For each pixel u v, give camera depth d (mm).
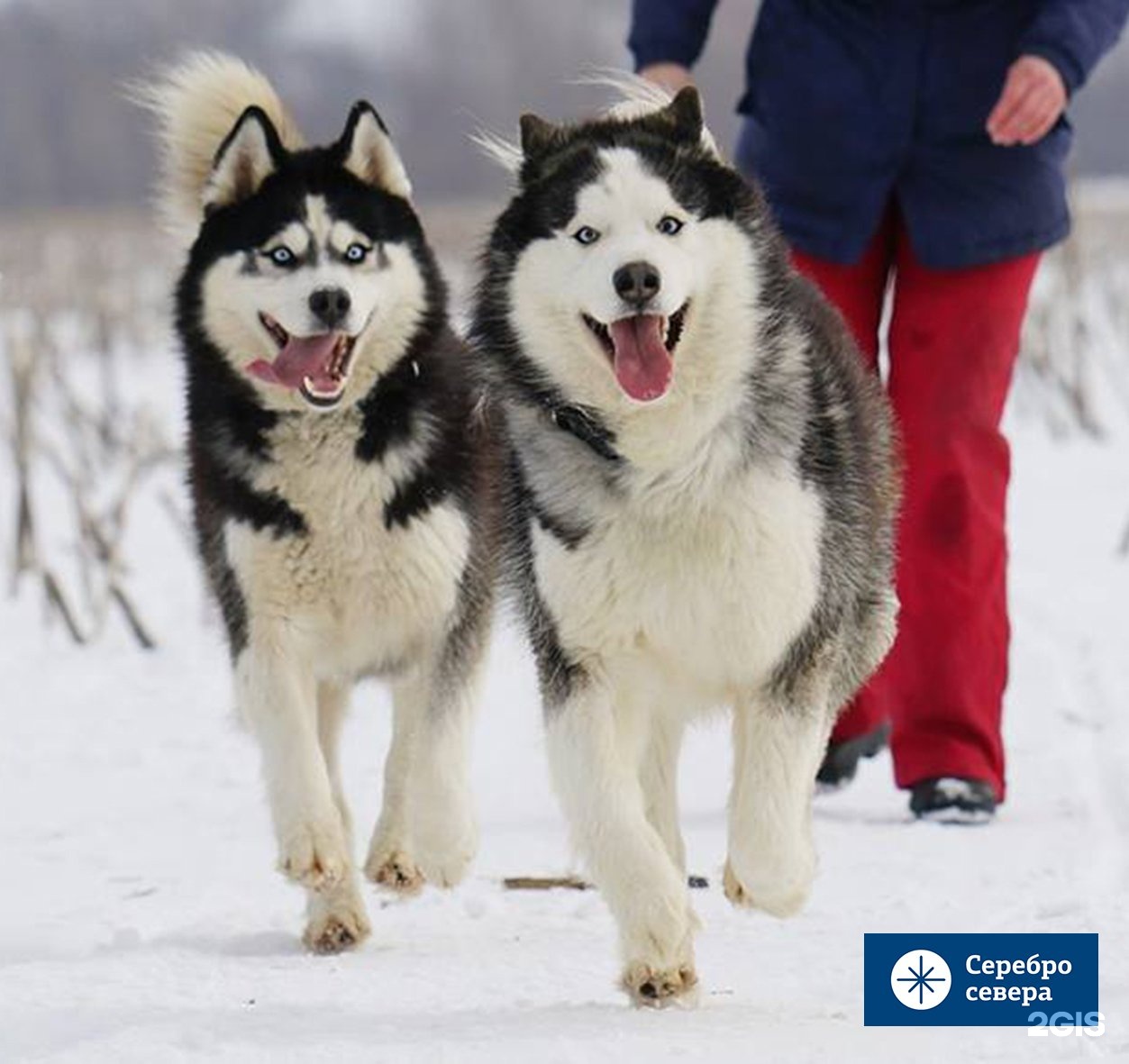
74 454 25141
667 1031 6828
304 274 9180
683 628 7742
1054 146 11297
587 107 12891
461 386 9336
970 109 11086
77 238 56062
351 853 8969
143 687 15414
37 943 8500
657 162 7953
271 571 8992
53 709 14633
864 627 8680
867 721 11594
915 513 11211
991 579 11195
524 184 8164
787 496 7676
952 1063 6355
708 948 8281
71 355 39969
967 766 10953
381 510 9008
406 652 9258
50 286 45375
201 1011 7219
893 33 11117
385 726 13766
